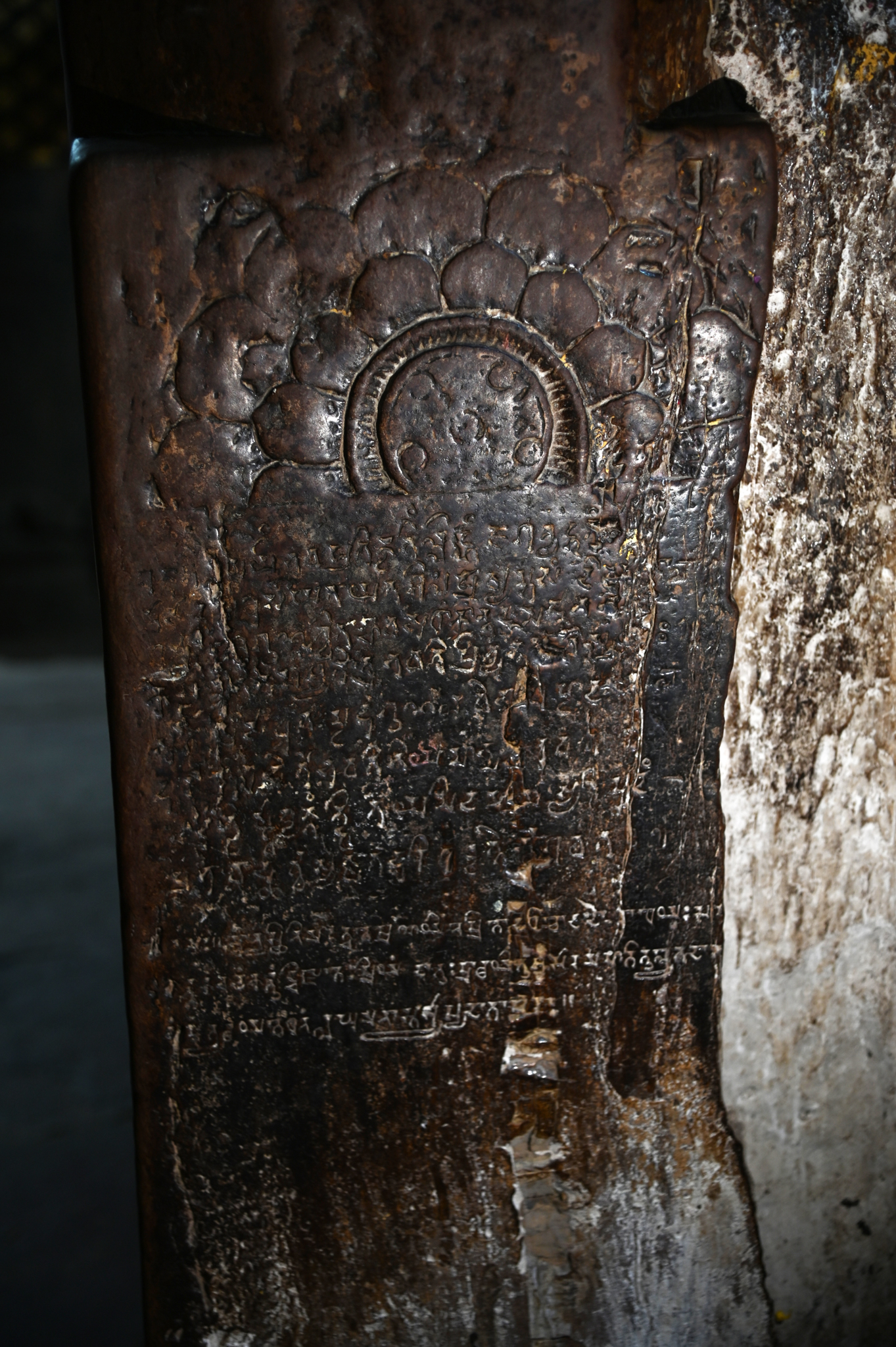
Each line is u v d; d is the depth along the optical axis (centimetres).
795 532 67
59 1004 125
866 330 65
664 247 62
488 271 61
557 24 59
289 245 60
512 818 68
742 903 71
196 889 67
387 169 60
